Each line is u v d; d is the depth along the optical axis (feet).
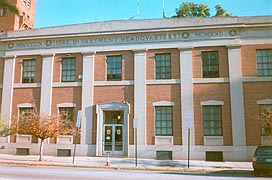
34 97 81.25
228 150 68.39
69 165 58.44
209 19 73.92
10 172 46.42
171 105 72.95
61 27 81.71
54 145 77.46
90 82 78.13
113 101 75.92
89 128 76.13
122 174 46.11
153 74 75.36
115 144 75.05
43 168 54.65
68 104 78.48
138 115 73.87
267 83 70.03
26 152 79.51
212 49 73.41
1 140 81.51
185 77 73.31
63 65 81.56
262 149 47.78
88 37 80.12
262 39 71.72
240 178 42.47
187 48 74.33
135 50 76.79
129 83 76.13
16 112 81.71
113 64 78.59
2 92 83.76
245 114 69.31
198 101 71.87
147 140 72.59
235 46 72.13
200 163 63.52
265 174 48.37
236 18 73.00
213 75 72.79
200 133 70.44
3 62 85.92
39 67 82.84
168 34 75.92
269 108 65.16
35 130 65.10
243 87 70.54
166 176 44.14
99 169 54.54
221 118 70.28
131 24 77.66
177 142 71.05
